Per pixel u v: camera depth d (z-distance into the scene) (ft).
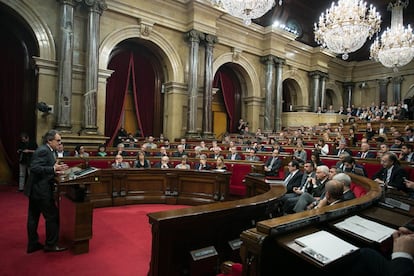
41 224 15.05
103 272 10.05
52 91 30.07
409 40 42.63
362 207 7.38
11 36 29.94
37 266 10.34
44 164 11.43
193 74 39.52
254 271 5.16
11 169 29.43
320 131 43.91
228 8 28.14
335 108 67.82
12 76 29.96
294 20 59.00
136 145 33.65
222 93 49.62
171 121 39.63
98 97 33.14
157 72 41.01
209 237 8.20
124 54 38.40
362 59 68.59
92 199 18.83
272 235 5.18
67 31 29.89
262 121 50.90
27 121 30.48
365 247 5.77
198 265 7.68
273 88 51.29
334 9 34.47
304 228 5.72
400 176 14.48
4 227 14.49
